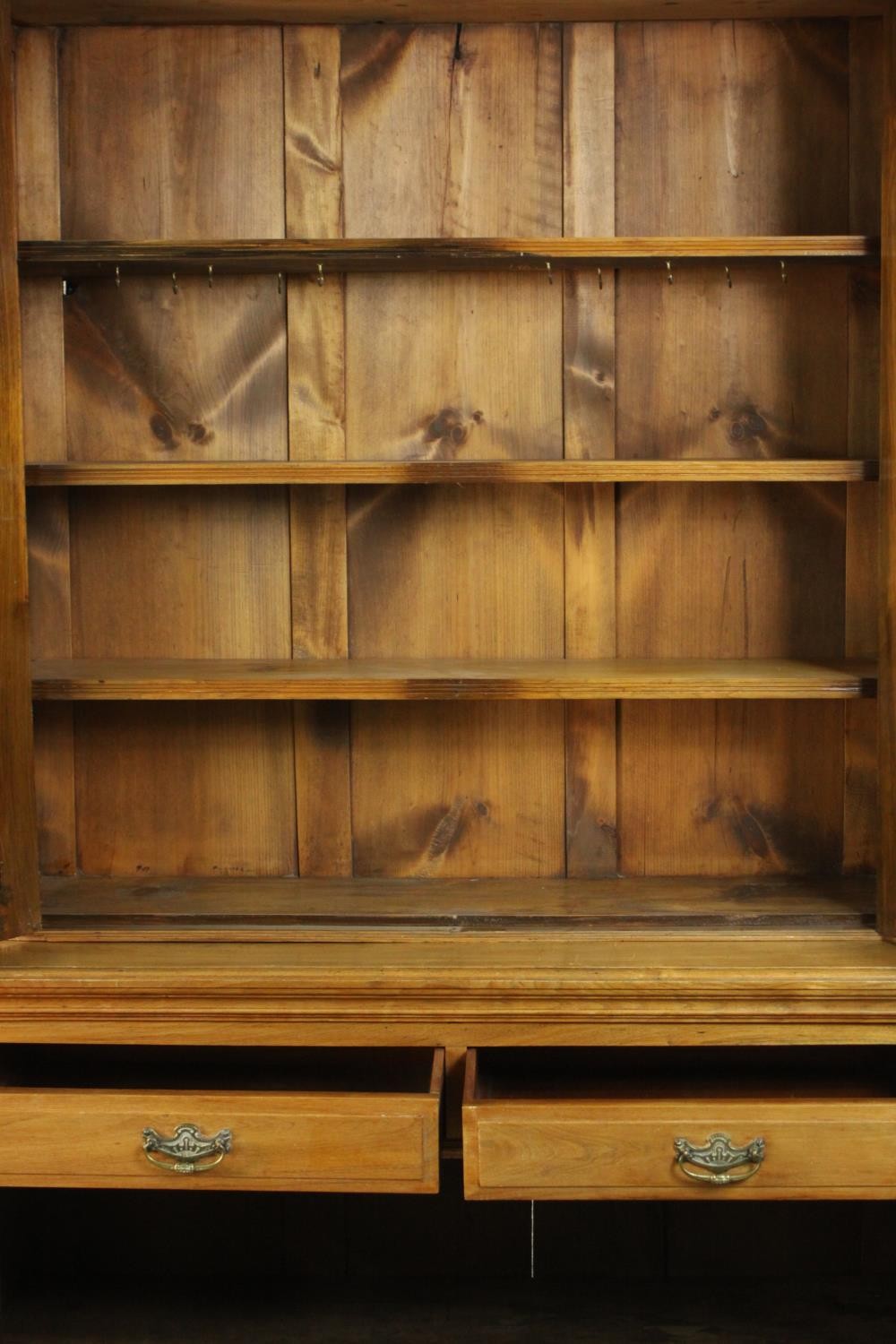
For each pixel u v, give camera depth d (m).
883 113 2.00
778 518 2.33
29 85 2.28
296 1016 1.95
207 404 2.32
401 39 2.26
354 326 2.30
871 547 2.32
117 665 2.27
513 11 2.18
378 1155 1.82
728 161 2.27
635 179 2.27
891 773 2.03
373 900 2.21
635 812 2.37
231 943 2.07
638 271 2.29
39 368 2.32
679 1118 1.82
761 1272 2.42
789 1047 2.28
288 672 2.16
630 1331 2.24
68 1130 1.85
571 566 2.34
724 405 2.30
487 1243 2.43
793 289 2.29
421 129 2.27
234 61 2.27
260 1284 2.39
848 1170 1.83
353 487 2.33
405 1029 1.96
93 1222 2.44
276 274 2.30
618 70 2.26
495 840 2.37
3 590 2.03
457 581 2.35
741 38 2.25
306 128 2.27
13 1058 2.18
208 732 2.37
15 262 2.00
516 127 2.27
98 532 2.36
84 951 2.04
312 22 2.24
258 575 2.35
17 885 2.08
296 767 2.36
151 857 2.39
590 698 2.19
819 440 2.30
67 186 2.29
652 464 2.04
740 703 2.35
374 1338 2.23
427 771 2.36
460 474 2.05
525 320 2.30
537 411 2.31
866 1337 2.22
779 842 2.37
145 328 2.32
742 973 1.92
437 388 2.31
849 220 2.27
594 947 2.04
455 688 2.06
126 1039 1.97
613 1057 2.28
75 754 2.38
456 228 2.28
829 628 2.34
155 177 2.29
